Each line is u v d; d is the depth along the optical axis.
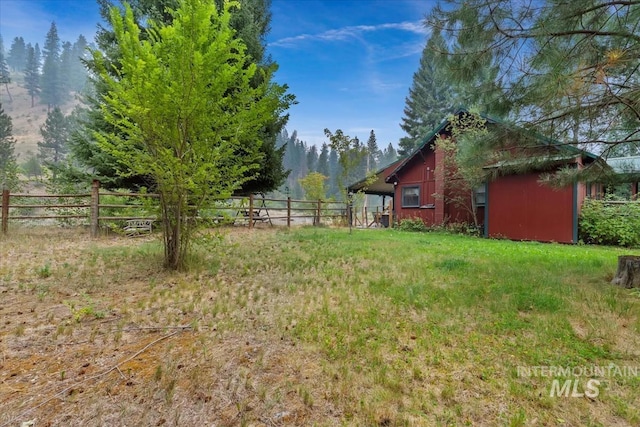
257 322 2.81
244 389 1.86
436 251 6.68
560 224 9.17
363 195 14.09
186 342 2.43
